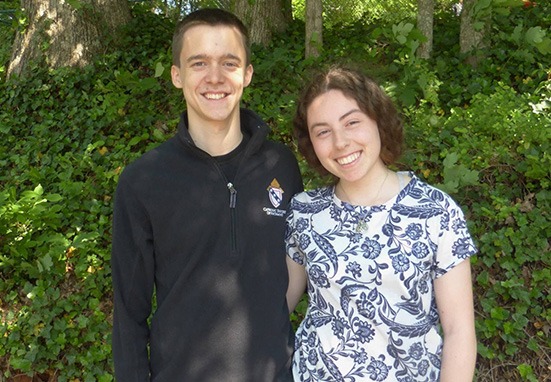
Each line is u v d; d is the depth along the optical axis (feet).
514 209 10.92
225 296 5.71
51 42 18.83
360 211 5.64
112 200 13.57
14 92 18.22
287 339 6.00
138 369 5.75
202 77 5.84
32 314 11.34
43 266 11.67
